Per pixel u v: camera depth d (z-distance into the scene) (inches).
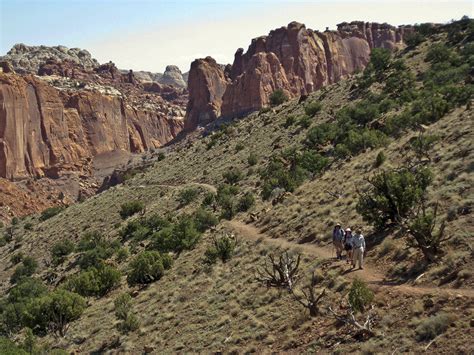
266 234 1408.7
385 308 655.8
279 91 5467.5
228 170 3174.2
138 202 3223.4
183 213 2576.3
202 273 1333.7
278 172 2209.6
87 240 2839.6
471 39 3336.6
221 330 871.7
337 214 1192.2
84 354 1079.0
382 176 943.7
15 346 1131.9
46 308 1350.9
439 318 560.7
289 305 834.8
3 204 6939.0
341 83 4023.1
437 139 1283.2
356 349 599.8
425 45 3833.7
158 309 1189.7
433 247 721.0
